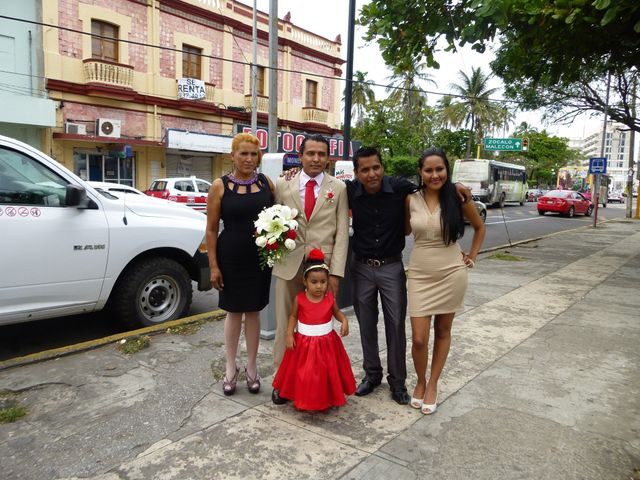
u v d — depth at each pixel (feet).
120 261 15.55
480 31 23.61
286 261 11.34
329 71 89.15
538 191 167.43
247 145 11.02
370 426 10.52
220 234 11.38
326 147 11.30
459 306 10.94
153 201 17.52
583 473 8.90
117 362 13.65
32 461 9.11
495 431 10.36
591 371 13.74
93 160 60.44
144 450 9.50
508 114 137.59
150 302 16.96
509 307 20.77
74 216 14.56
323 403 10.67
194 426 10.41
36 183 14.03
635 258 35.83
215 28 70.59
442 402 11.71
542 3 22.52
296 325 11.16
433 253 10.79
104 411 10.98
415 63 28.71
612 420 10.92
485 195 99.55
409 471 8.91
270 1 37.45
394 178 11.59
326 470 8.91
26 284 13.65
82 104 57.93
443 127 144.25
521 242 45.44
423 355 11.05
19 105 50.60
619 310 20.43
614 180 364.17
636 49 27.55
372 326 12.13
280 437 10.02
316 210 11.28
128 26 60.90
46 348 15.72
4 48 51.34
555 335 16.96
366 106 125.39
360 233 11.74
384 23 26.17
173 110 67.26
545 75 30.04
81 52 57.06
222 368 13.46
